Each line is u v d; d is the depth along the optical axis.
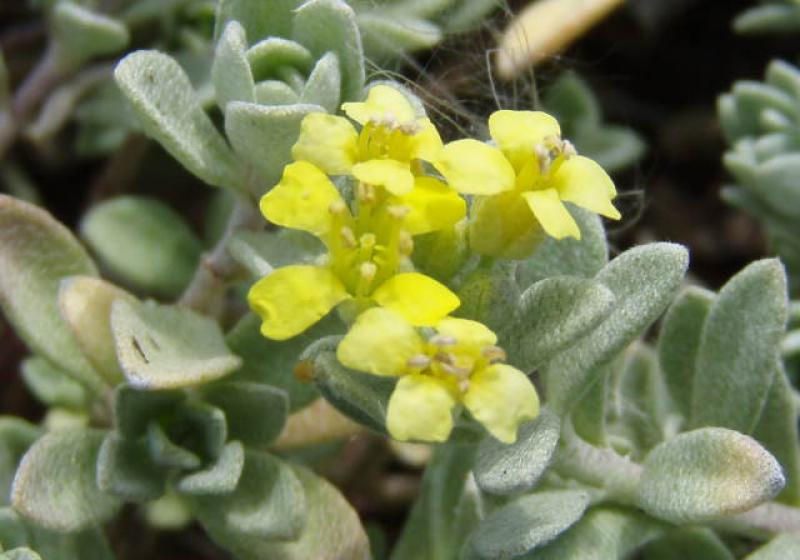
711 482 0.06
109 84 0.09
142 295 0.09
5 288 0.07
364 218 0.06
